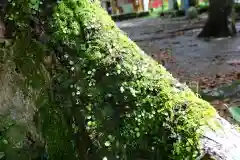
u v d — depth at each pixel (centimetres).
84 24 243
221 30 1611
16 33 256
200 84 824
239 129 228
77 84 237
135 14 3506
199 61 1139
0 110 270
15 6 253
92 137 232
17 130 267
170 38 1752
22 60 258
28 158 263
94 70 235
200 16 2614
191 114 216
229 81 827
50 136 253
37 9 248
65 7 246
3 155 267
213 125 212
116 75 231
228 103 595
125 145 222
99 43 239
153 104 222
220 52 1262
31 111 261
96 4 258
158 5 4256
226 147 202
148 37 1858
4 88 267
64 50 241
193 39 1638
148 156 216
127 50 239
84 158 236
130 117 223
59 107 245
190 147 206
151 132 218
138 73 231
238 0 2547
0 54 264
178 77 938
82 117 235
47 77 249
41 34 248
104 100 230
